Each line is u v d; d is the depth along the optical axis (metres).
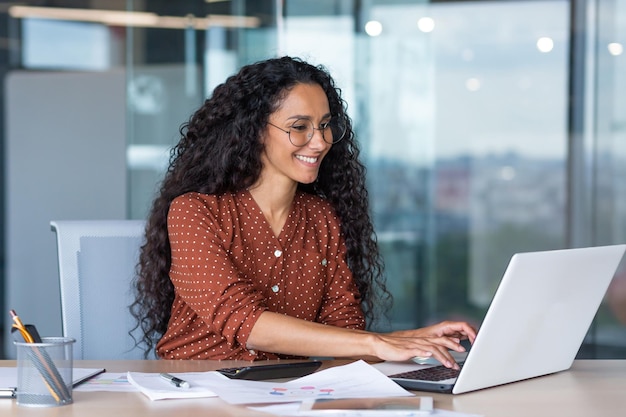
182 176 2.38
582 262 1.86
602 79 5.10
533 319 1.81
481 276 5.19
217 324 2.13
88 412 1.57
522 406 1.64
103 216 5.40
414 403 1.59
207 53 5.26
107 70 5.44
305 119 2.29
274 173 2.35
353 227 2.55
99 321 2.42
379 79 5.13
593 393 1.76
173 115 5.31
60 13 5.55
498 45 5.11
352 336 2.02
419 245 5.20
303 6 5.13
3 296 5.70
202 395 1.68
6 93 5.51
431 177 5.15
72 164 5.43
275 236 2.36
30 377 1.61
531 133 5.13
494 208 5.16
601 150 5.12
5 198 5.63
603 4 5.08
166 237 2.36
